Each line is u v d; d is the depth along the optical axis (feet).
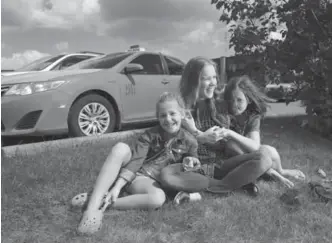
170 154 8.85
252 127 9.91
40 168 10.90
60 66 22.79
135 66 18.35
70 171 10.82
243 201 8.61
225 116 9.79
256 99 10.01
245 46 18.39
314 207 8.39
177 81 21.01
